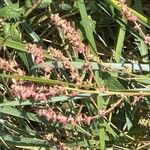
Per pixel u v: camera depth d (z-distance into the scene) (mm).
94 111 304
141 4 308
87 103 304
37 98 271
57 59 275
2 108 301
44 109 287
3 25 300
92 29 306
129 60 314
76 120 273
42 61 276
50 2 300
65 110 315
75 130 309
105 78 292
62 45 313
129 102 304
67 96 280
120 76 299
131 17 267
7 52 316
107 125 304
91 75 278
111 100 305
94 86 272
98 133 305
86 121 274
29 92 267
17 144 313
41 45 313
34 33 311
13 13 297
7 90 314
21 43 290
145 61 306
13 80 287
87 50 275
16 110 303
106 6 302
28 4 300
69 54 300
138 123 304
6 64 273
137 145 309
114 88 292
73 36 269
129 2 303
